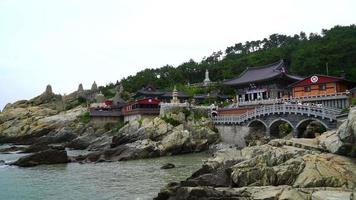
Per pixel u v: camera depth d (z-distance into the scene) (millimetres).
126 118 106500
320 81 72250
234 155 43531
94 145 92500
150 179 48281
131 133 86188
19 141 111375
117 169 57844
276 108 65625
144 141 75188
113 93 155875
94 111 107938
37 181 48531
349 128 34250
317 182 31516
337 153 35812
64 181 48312
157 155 72938
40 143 101375
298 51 131875
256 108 73500
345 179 31641
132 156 69812
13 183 47344
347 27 140250
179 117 85812
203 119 86125
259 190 31406
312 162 33938
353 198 27031
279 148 39406
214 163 41750
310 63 111000
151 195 39062
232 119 78188
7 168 60500
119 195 39500
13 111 129250
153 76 166375
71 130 105688
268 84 86688
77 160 68375
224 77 146000
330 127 55844
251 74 96875
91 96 152875
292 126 62969
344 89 72438
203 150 79750
